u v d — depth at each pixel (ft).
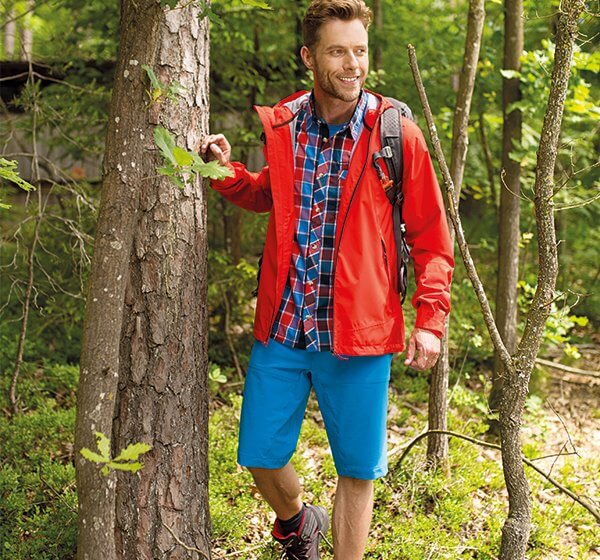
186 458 8.79
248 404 9.08
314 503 11.53
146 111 7.36
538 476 12.98
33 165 14.07
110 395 7.07
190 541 8.86
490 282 21.24
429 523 11.20
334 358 8.77
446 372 12.32
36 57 19.20
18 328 17.62
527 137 14.60
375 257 8.45
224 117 19.48
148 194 8.36
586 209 20.98
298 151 8.57
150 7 7.25
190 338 8.75
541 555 10.97
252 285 18.61
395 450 12.50
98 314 7.05
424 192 8.54
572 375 17.51
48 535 10.12
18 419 13.08
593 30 16.99
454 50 19.02
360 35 8.04
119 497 8.50
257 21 18.58
